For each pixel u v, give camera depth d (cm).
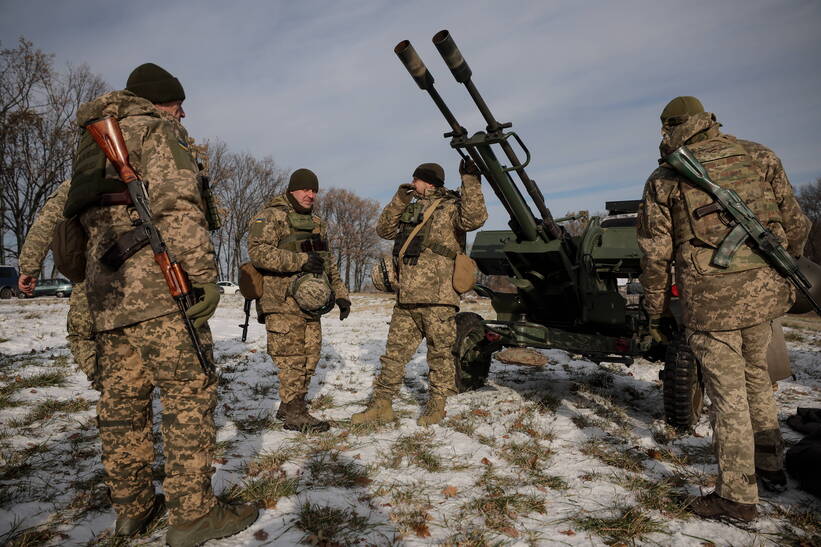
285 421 352
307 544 200
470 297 2230
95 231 189
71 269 198
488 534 211
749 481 219
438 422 368
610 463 296
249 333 917
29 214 3316
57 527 209
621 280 536
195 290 196
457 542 204
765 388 246
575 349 423
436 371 372
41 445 297
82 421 350
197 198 191
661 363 659
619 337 441
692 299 233
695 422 374
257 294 346
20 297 2434
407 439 329
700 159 236
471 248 488
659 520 225
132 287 184
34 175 3297
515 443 325
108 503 231
